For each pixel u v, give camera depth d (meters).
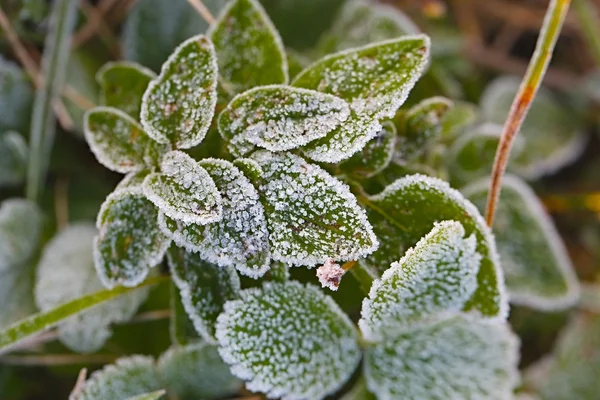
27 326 0.21
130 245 0.20
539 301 0.24
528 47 0.32
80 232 0.26
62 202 0.27
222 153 0.20
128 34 0.26
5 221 0.25
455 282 0.20
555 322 0.28
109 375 0.22
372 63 0.20
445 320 0.23
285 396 0.21
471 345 0.23
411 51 0.20
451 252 0.20
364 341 0.22
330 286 0.19
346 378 0.22
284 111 0.20
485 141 0.24
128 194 0.20
